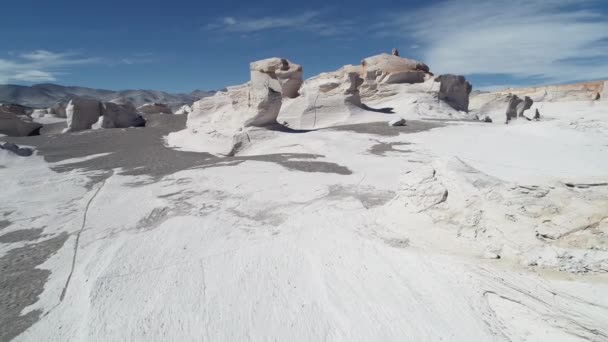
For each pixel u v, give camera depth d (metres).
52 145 22.61
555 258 5.76
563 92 52.75
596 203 5.73
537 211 6.16
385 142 19.62
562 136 18.75
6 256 7.74
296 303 5.75
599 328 4.56
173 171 14.99
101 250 7.70
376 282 6.16
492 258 6.29
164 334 5.15
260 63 25.28
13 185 13.23
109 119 32.03
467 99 36.12
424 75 35.81
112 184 13.12
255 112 21.41
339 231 8.12
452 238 6.96
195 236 8.16
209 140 21.89
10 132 28.55
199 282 6.32
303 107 28.81
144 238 8.14
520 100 34.72
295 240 7.77
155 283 6.32
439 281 6.02
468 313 5.32
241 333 5.17
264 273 6.55
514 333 4.90
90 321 5.40
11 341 5.10
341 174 13.41
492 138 19.56
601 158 14.85
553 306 5.08
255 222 8.92
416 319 5.29
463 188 7.27
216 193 11.42
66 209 10.67
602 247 5.50
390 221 8.28
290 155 17.39
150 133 28.58
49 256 7.64
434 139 19.81
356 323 5.29
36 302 6.00
